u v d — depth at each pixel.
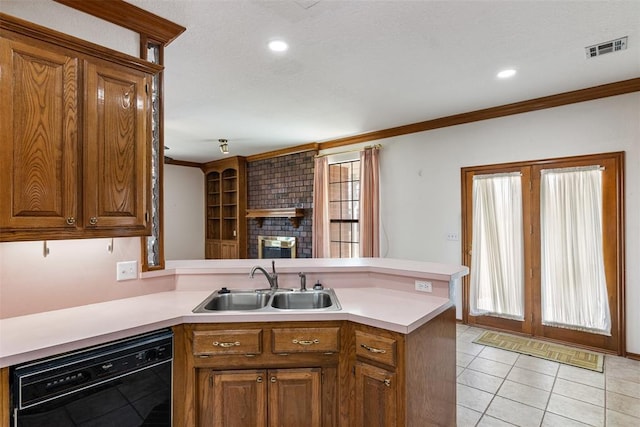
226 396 1.82
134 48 2.13
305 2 2.01
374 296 2.25
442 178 4.48
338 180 5.71
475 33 2.37
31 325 1.62
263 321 1.83
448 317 2.13
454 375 2.20
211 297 2.20
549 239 3.72
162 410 1.70
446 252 4.45
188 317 1.79
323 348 1.84
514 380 2.90
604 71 3.01
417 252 4.71
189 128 4.91
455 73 3.03
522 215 3.89
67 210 1.62
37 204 1.54
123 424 1.55
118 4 1.98
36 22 1.77
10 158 1.47
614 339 3.37
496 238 4.07
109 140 1.77
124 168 1.83
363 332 1.80
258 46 2.55
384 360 1.70
